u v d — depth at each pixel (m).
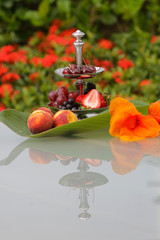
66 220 1.35
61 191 1.47
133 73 4.17
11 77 4.06
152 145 1.78
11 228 1.33
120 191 1.46
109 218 1.34
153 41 4.63
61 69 2.18
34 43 5.04
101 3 5.68
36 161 1.68
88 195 1.45
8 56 4.16
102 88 3.90
